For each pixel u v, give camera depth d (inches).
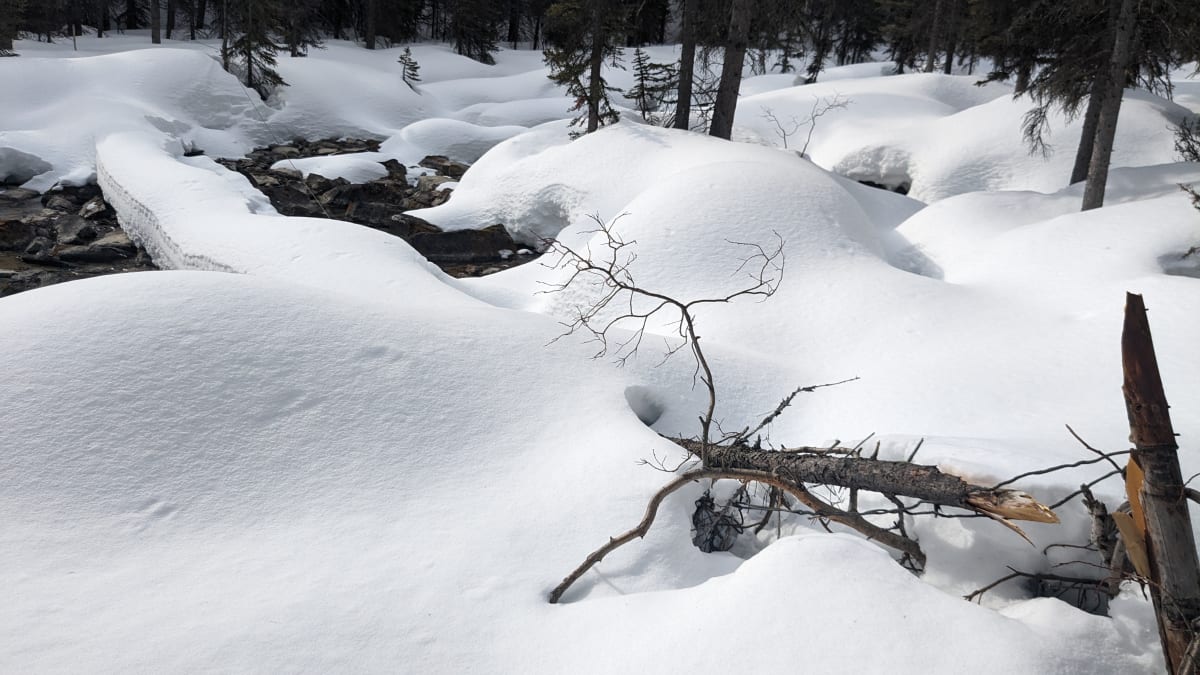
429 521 192.1
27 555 164.1
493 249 653.9
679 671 141.5
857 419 277.6
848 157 947.3
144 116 1007.6
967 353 313.9
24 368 205.5
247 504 189.2
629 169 614.5
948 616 141.7
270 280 268.7
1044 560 183.8
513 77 1577.3
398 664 147.6
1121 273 368.2
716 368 298.8
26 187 829.2
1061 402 264.2
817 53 1382.9
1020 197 544.7
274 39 1636.3
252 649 145.1
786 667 137.1
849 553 157.0
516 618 162.4
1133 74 600.7
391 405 225.0
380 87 1339.8
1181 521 127.5
